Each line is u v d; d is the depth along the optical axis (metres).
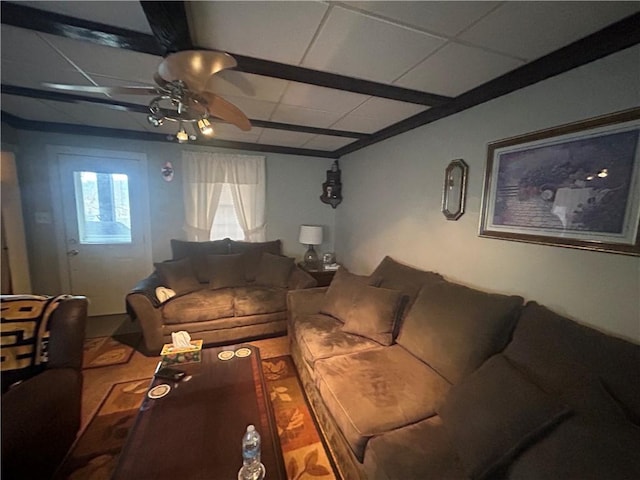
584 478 0.79
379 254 3.24
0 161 2.73
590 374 1.09
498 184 1.85
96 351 2.63
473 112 2.03
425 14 1.22
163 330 2.60
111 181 3.41
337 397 1.44
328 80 1.83
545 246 1.60
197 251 3.45
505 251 1.83
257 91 2.05
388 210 3.06
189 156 3.58
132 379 2.21
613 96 1.31
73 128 3.09
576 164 1.44
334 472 1.47
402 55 1.56
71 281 3.36
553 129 1.53
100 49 1.56
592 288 1.40
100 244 3.43
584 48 1.36
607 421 0.91
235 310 2.83
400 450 1.11
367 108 2.37
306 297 2.64
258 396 1.43
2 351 1.34
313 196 4.26
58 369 1.44
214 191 3.71
